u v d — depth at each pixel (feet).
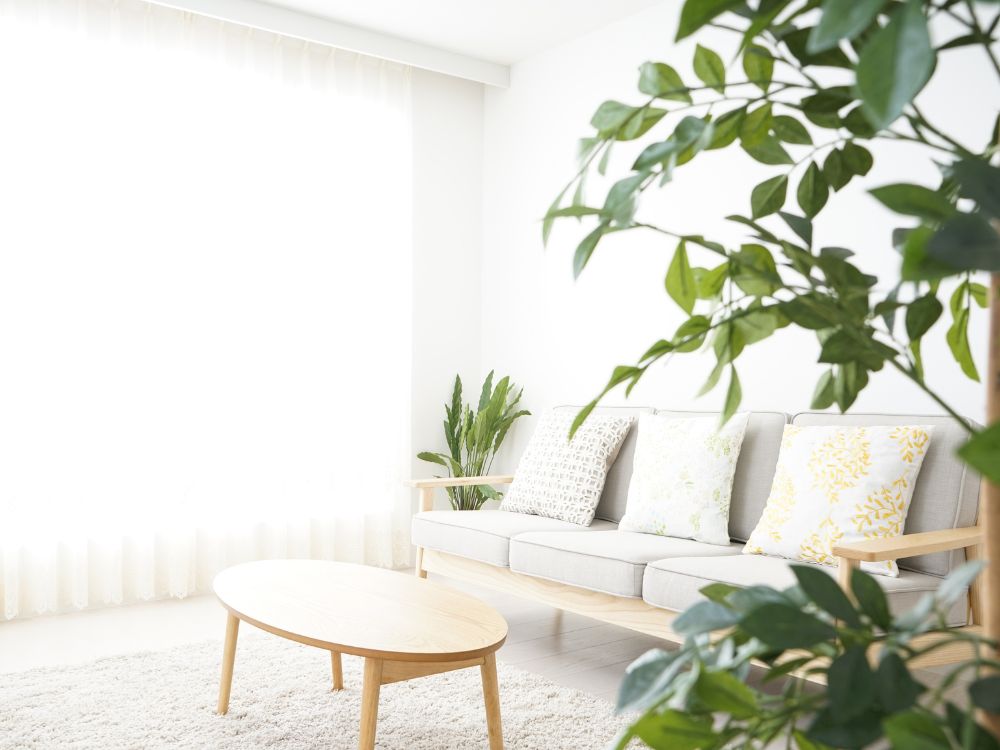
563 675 9.62
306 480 14.03
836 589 1.49
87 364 12.17
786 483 9.09
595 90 14.06
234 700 8.50
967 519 8.36
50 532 11.88
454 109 15.85
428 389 15.52
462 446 15.47
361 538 14.48
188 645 10.44
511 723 8.00
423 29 14.10
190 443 13.00
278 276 13.84
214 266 13.24
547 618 12.14
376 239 14.80
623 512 11.59
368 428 14.67
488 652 6.46
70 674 9.28
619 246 13.56
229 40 13.46
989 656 1.47
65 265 12.01
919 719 1.24
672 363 12.64
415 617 7.22
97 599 12.38
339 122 14.47
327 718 8.07
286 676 9.27
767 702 1.56
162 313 12.77
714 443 10.10
